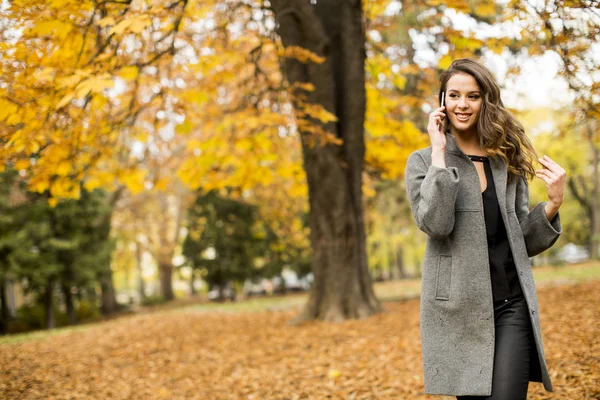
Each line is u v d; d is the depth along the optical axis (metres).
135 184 6.93
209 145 7.14
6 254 15.70
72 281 17.62
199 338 7.94
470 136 2.41
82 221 17.38
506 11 4.23
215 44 7.00
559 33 3.91
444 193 2.15
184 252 21.75
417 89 8.58
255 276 23.11
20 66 4.25
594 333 5.05
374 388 4.42
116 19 4.73
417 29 7.19
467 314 2.19
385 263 31.11
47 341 8.76
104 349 7.50
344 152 8.45
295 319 8.58
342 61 8.32
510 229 2.24
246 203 21.38
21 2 4.05
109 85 4.21
